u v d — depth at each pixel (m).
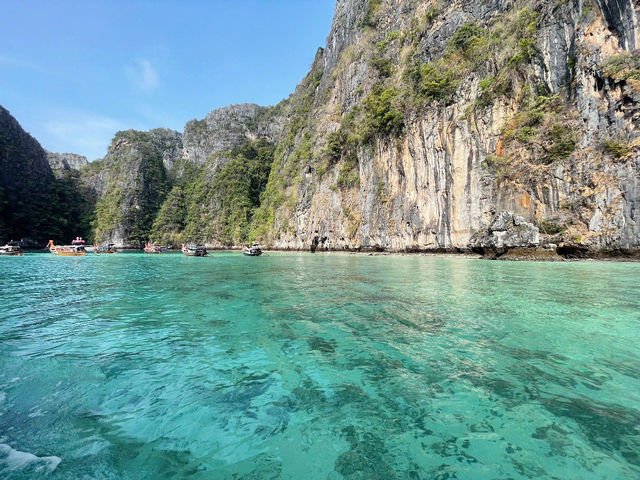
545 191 26.67
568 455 3.19
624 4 24.58
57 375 5.14
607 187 23.27
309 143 68.44
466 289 12.46
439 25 42.88
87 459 3.22
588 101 25.36
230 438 3.56
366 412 4.05
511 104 31.08
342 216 50.50
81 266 28.19
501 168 30.02
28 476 2.98
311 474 3.00
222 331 7.49
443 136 35.72
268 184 90.62
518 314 8.59
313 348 6.29
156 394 4.53
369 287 13.55
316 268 23.44
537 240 25.80
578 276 15.42
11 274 21.12
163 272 21.89
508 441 3.43
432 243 36.69
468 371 5.16
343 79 64.44
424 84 37.81
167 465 3.14
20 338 7.05
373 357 5.80
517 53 30.69
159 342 6.74
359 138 47.81
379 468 3.07
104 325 8.11
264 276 18.56
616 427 3.64
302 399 4.38
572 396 4.34
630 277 14.88
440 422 3.80
